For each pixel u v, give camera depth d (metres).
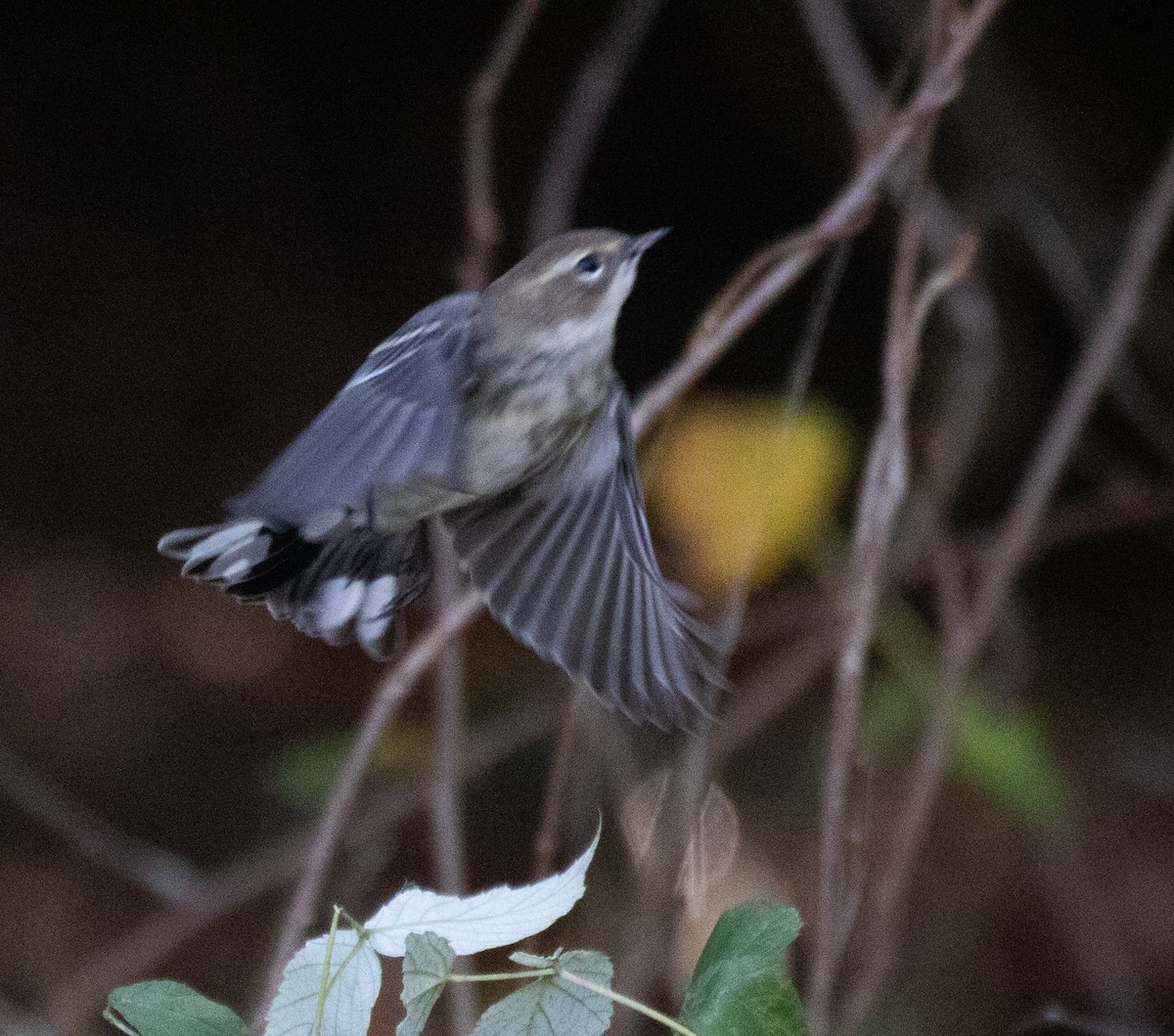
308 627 4.62
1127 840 11.41
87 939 11.24
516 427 4.81
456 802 7.45
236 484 14.62
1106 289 11.66
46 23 15.47
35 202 15.57
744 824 10.54
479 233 7.42
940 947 10.26
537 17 15.07
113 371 15.17
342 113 15.66
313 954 3.53
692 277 15.31
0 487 14.54
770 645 11.58
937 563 7.88
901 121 6.20
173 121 15.66
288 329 15.45
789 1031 3.49
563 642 4.57
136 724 12.83
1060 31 12.61
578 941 8.66
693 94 14.88
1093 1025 6.71
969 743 8.34
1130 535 13.45
